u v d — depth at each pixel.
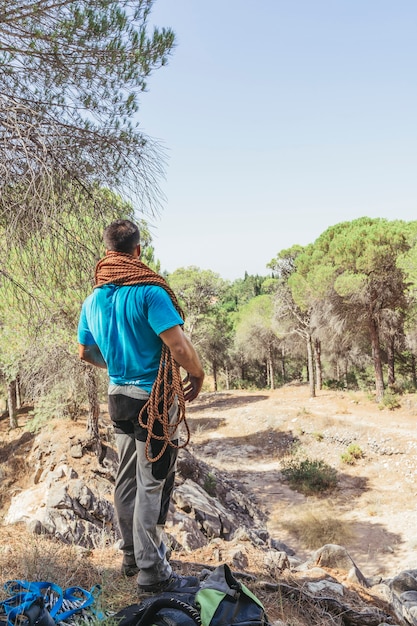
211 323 46.41
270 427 31.81
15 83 3.86
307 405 35.09
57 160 3.36
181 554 3.97
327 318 31.69
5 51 3.76
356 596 3.67
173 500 11.98
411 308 30.36
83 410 19.53
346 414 31.09
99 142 3.62
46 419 17.12
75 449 14.98
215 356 53.22
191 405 42.97
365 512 19.84
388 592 3.93
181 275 43.50
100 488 13.41
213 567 3.59
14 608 2.17
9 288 3.95
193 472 18.23
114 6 3.90
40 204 3.29
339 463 25.56
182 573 3.40
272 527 18.58
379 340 35.09
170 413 2.52
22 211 3.28
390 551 16.20
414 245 27.25
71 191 3.46
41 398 15.77
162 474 2.53
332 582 3.76
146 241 3.86
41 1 3.77
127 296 2.45
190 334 43.28
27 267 3.63
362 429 27.64
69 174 3.45
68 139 3.52
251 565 3.85
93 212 3.60
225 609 2.17
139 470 2.57
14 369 14.16
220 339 51.97
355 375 45.31
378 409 31.22
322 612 3.22
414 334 31.38
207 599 2.20
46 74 3.89
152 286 2.44
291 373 59.66
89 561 3.32
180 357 2.40
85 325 2.67
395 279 29.23
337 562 4.38
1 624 2.17
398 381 40.06
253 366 60.25
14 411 23.20
